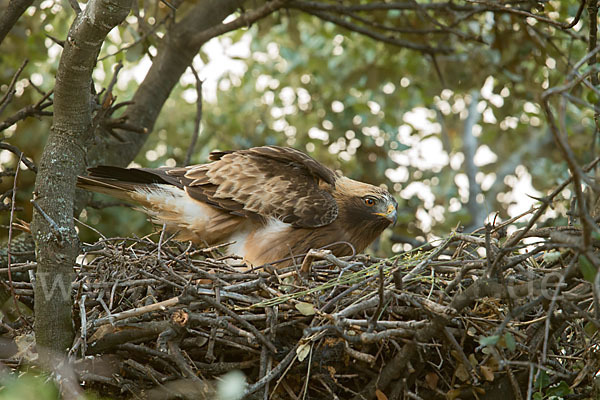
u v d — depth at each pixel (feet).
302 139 59.11
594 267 19.93
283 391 26.53
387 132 61.26
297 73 60.90
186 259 28.81
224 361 27.17
